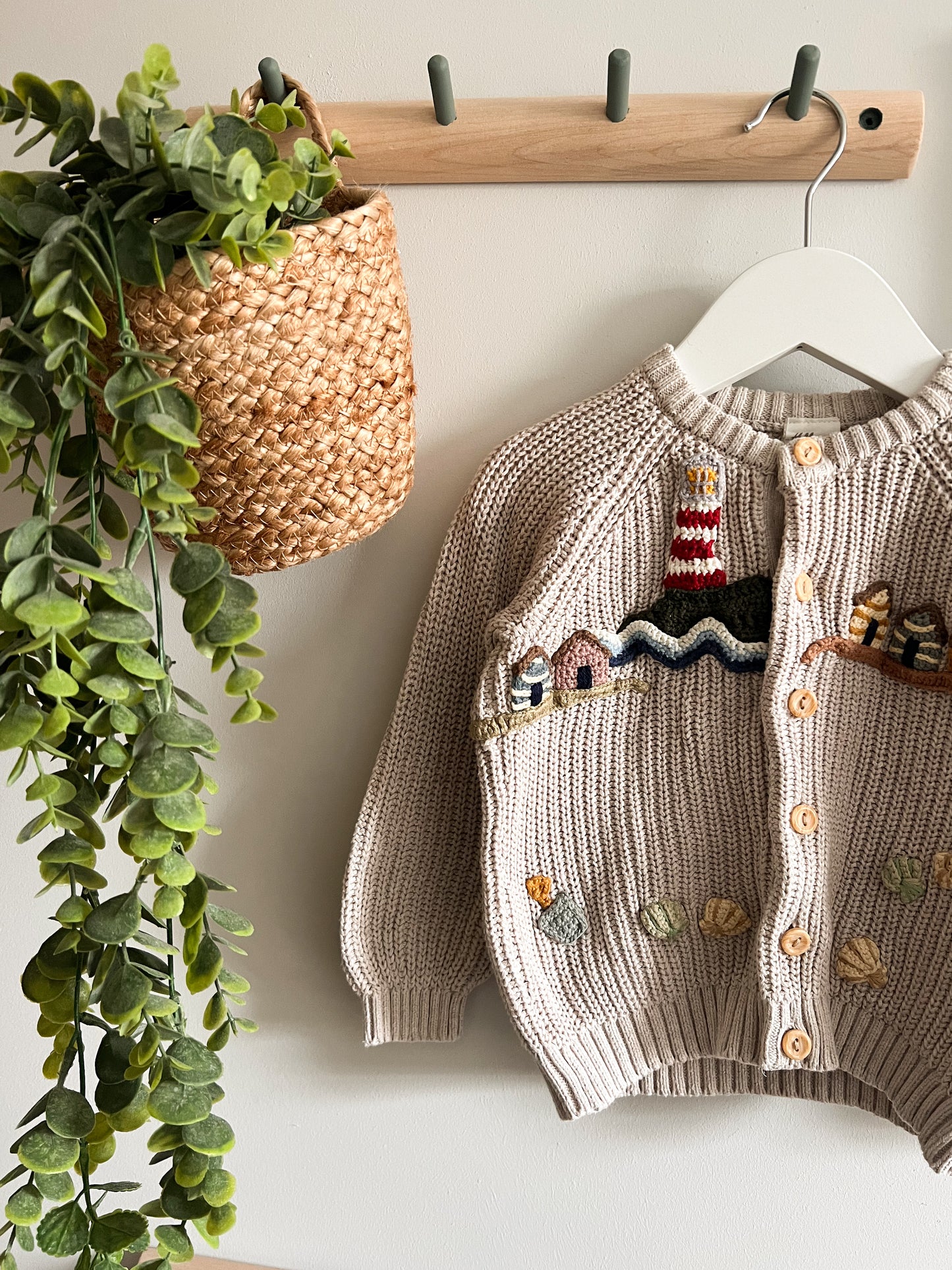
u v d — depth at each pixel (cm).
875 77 76
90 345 62
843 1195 92
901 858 75
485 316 83
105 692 51
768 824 74
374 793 81
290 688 91
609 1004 79
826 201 78
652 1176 95
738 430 70
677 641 73
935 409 67
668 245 80
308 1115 98
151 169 52
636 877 78
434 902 83
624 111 72
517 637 72
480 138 75
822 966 72
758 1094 83
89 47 83
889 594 71
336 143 67
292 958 95
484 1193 97
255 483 63
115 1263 60
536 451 75
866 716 74
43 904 97
